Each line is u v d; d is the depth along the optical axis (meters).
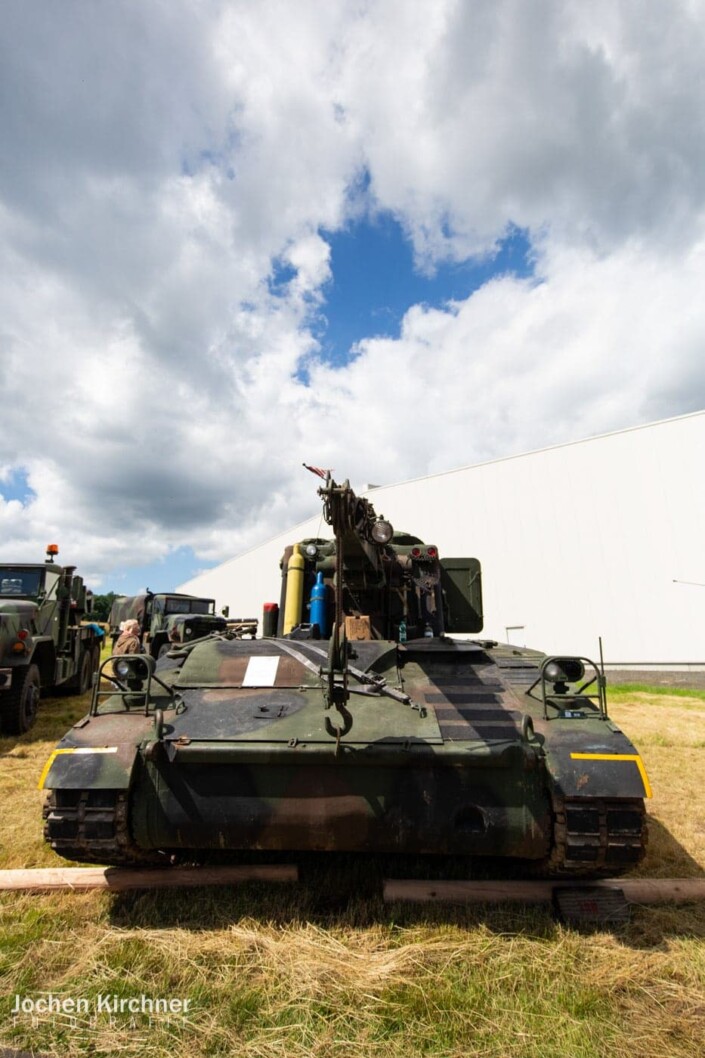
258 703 4.24
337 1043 2.81
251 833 3.79
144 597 18.84
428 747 3.72
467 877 4.37
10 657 9.16
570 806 3.55
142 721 4.07
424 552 6.82
